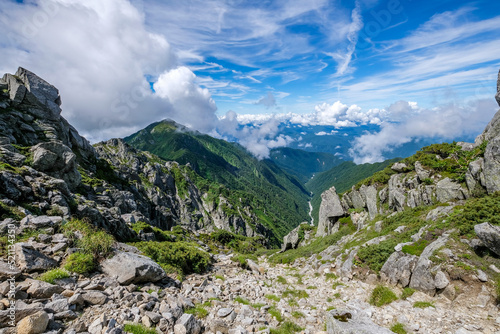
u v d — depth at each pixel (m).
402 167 47.72
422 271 15.67
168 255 18.89
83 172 58.12
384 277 18.39
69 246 12.98
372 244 22.94
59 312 8.26
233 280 19.17
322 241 47.12
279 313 13.34
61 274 10.32
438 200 33.16
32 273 10.08
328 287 20.30
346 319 10.38
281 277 23.55
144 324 9.17
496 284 12.98
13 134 42.00
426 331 11.38
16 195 18.28
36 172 24.19
